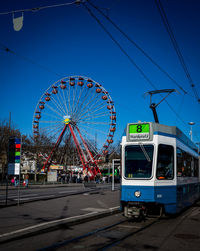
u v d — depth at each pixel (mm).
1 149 46406
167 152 11477
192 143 16609
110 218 11805
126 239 7992
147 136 11289
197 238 8141
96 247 7109
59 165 50062
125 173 11281
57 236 8250
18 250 6723
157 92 19297
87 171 50469
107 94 49406
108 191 27188
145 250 6891
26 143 55406
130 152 11414
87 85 50531
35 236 8188
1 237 7516
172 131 12008
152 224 10391
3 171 46812
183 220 11367
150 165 10977
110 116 48875
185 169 13492
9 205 14281
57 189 31812
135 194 10922
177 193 11656
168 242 7668
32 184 43375
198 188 18000
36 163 51750
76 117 50688
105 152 48531
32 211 12406
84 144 50500
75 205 14836
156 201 10695
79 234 8570
